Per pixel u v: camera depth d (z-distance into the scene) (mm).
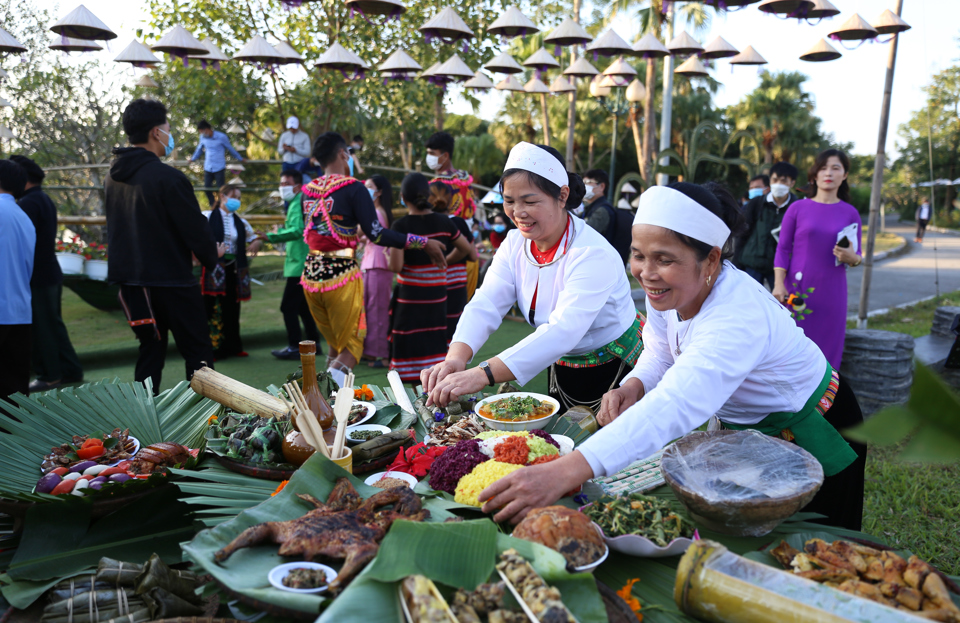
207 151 10906
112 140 14789
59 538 1558
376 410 2234
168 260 3842
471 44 14477
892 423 723
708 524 1466
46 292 5000
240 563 1281
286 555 1298
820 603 1098
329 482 1576
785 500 1354
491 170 25891
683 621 1207
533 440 1722
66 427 2152
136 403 2330
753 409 1834
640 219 1584
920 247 21422
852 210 4070
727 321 1613
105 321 7688
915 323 8289
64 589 1372
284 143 11359
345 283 4461
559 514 1316
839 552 1313
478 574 1170
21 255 4070
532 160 2221
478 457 1646
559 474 1440
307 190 4453
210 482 1691
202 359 4066
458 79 11141
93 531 1592
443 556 1187
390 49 14070
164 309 3898
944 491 3518
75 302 8844
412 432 2059
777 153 30859
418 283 4734
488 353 6305
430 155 6242
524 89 12656
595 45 9586
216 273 5758
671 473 1495
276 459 1812
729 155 31125
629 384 1968
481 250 9992
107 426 2205
